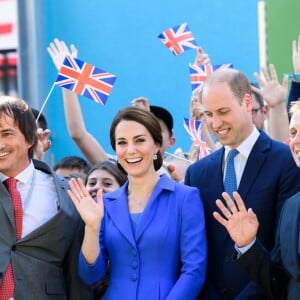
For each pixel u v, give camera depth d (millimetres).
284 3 23500
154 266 13141
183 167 17172
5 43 29828
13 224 13422
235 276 13289
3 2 29781
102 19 27875
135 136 13523
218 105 13203
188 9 26828
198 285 12961
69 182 13328
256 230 12633
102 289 14336
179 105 26953
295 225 12383
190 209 13359
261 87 16547
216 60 26484
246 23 26094
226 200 12719
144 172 13586
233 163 13680
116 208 13641
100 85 17266
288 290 12531
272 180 13312
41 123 18422
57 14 28312
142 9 27391
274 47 23672
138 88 27438
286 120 16203
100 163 15969
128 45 27578
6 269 13219
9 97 13852
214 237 13555
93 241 13109
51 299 13445
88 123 28000
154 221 13352
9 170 13750
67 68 17250
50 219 13484
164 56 27109
